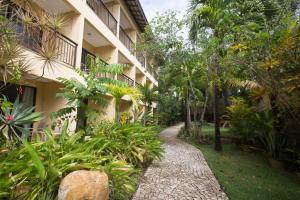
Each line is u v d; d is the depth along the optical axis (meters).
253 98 7.27
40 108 7.07
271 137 6.99
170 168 5.90
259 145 8.48
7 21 2.79
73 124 6.37
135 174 4.99
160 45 9.81
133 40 14.85
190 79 11.66
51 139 3.32
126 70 14.02
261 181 4.97
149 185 4.47
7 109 2.95
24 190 2.38
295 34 4.29
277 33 4.66
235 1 4.78
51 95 7.14
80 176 2.59
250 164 6.62
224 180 4.88
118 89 6.79
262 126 7.28
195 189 4.32
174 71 11.67
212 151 8.63
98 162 3.21
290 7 5.13
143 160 5.74
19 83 3.46
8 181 2.23
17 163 2.38
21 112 2.92
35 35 3.50
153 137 6.86
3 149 2.80
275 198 3.93
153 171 5.51
